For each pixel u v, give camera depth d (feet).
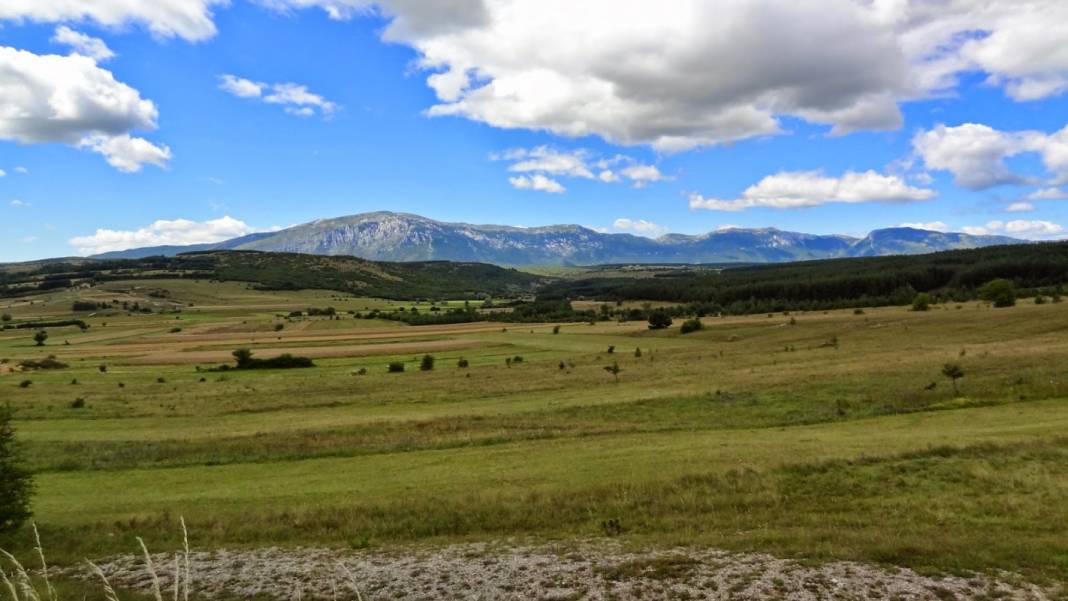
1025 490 62.44
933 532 51.57
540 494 71.77
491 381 228.02
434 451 109.60
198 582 49.39
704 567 45.50
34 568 54.70
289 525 66.13
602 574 45.83
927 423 104.32
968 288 519.19
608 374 229.04
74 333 509.35
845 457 77.15
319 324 578.25
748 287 640.58
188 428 143.95
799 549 47.80
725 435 107.14
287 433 130.62
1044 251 607.37
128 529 66.64
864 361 192.03
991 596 37.81
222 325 563.48
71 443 123.75
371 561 52.90
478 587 45.16
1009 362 152.56
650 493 70.23
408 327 552.00
